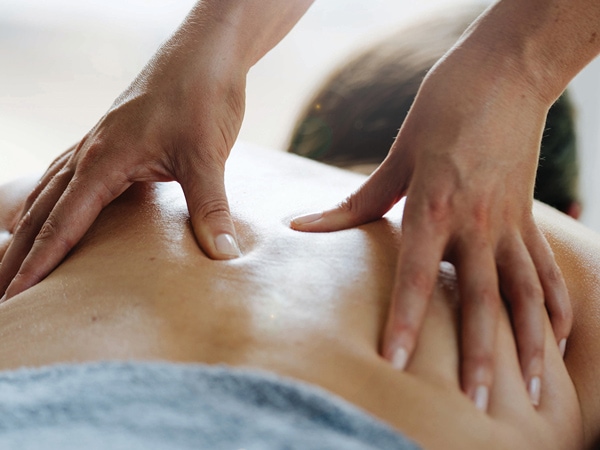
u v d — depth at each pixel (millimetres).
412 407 494
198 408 416
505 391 537
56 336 566
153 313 570
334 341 535
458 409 501
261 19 839
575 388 648
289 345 530
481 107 636
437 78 665
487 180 615
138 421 402
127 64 2338
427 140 642
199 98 771
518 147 641
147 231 703
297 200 802
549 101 678
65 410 412
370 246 652
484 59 655
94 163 747
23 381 444
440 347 547
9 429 396
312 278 606
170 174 768
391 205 692
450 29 1173
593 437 647
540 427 538
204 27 810
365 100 1177
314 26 2268
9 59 2352
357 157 1183
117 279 628
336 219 697
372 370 515
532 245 637
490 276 565
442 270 625
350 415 414
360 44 1263
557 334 634
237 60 813
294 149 1245
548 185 1167
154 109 766
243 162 935
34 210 774
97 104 2139
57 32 2484
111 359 528
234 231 684
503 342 566
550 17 653
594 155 1566
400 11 2174
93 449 370
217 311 565
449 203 604
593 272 733
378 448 397
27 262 714
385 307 577
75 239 728
